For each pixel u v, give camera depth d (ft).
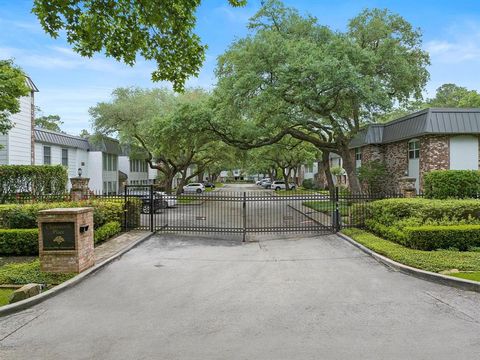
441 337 14.73
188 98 107.24
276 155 142.00
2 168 52.90
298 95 52.75
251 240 40.04
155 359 13.17
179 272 25.82
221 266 27.68
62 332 15.67
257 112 59.98
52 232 24.07
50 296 20.17
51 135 81.10
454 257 25.99
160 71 25.93
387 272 25.09
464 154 65.31
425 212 32.12
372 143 83.56
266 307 18.52
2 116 48.26
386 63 64.03
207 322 16.61
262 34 57.41
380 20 65.10
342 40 55.42
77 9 21.47
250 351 13.70
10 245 30.27
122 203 42.86
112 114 95.55
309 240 39.14
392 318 16.81
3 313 17.62
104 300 19.75
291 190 154.61
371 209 40.57
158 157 109.70
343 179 129.70
